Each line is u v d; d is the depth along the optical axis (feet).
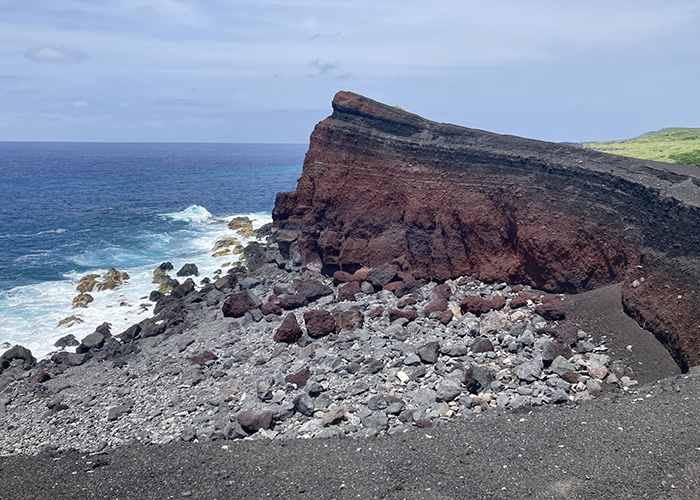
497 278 100.78
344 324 89.76
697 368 60.44
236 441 62.28
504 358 73.20
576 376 66.18
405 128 119.34
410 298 97.66
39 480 58.85
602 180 88.84
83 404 80.02
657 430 50.80
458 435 56.39
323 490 50.60
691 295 65.62
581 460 48.93
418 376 71.26
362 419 62.64
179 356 93.56
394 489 49.21
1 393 88.17
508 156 101.91
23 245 192.03
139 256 174.70
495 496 46.39
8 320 121.70
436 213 110.11
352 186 122.31
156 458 60.59
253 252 151.12
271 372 79.87
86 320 121.49
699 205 70.74
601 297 82.48
